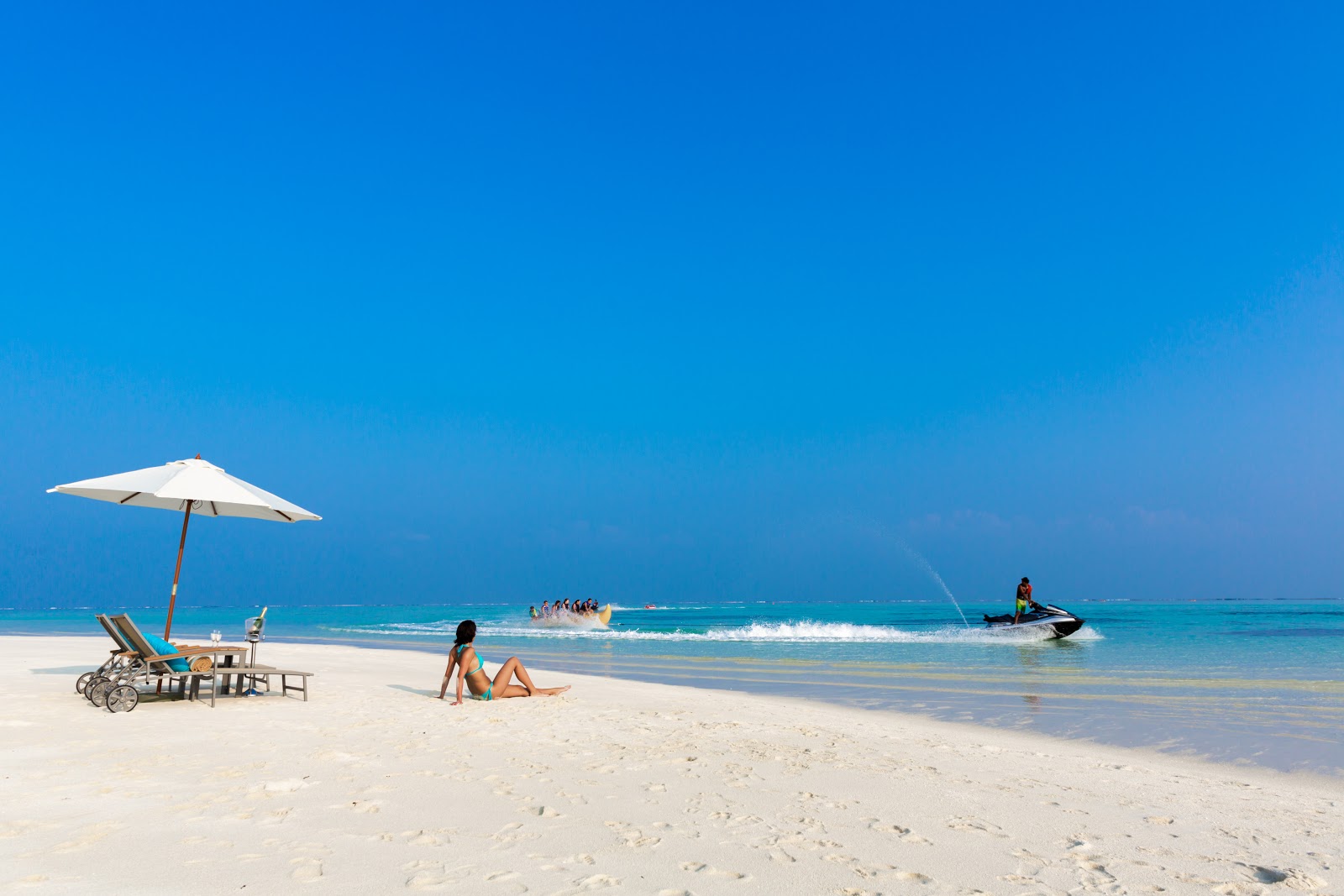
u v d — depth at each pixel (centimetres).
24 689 939
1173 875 384
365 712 839
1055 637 2489
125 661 859
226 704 870
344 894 326
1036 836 442
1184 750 767
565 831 424
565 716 845
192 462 965
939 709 1039
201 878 339
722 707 981
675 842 410
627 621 5316
